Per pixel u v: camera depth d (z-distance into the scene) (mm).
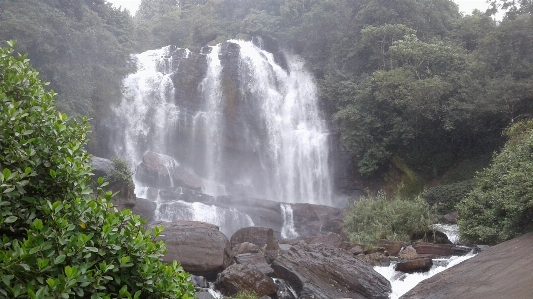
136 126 29969
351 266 12719
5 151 3916
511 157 15258
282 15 39812
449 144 28156
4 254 3178
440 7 37500
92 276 3848
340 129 30141
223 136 31734
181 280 4547
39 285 3391
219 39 41781
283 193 31531
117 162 18594
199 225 14703
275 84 35469
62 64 24531
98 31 28328
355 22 35219
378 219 19422
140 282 4055
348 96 31516
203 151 31297
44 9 25719
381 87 28281
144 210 19625
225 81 33125
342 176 30250
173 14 46344
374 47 32594
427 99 26188
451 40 33250
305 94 34344
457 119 25875
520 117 24625
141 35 43344
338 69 34719
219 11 49156
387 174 28797
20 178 3744
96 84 27141
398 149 28875
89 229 4051
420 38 33844
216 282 11906
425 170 28234
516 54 24484
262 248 14344
